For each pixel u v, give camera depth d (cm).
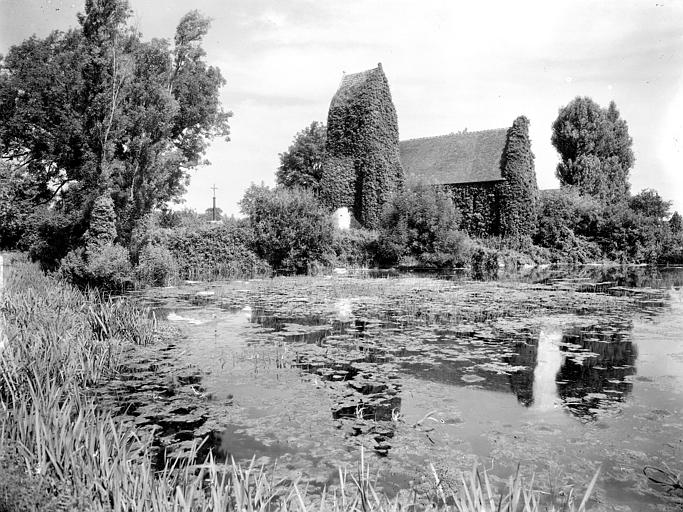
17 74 2734
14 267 1688
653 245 3619
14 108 2745
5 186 2528
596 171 4741
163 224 3183
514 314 1193
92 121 2152
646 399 590
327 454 437
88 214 1955
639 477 398
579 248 3581
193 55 3184
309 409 547
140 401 572
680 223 4084
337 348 832
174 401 571
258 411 541
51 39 2798
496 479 391
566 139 4881
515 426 505
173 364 729
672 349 838
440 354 797
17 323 798
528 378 671
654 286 1884
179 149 3191
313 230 2478
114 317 895
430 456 434
